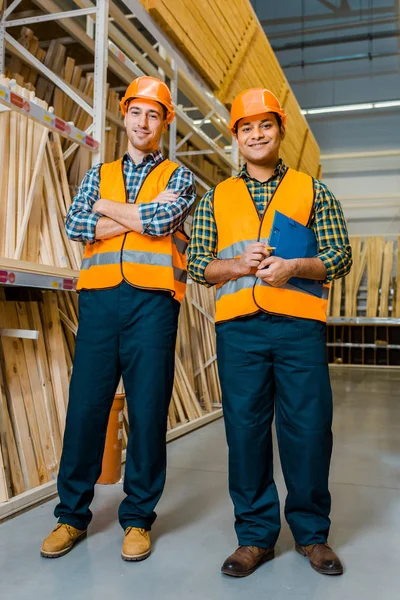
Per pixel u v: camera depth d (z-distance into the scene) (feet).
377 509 9.53
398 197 42.68
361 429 16.72
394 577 6.83
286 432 6.93
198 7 16.55
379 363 40.50
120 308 7.24
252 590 6.40
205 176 25.70
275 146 7.09
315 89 44.73
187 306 18.44
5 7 13.64
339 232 7.08
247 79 21.70
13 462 9.37
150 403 7.27
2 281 8.39
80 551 7.42
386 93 43.45
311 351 6.83
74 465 7.39
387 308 39.40
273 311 6.72
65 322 11.72
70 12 12.19
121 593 6.30
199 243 7.48
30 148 10.50
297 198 7.03
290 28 45.29
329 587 6.50
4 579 6.61
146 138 7.73
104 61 11.87
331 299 40.98
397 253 39.88
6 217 9.89
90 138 11.21
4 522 8.44
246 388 6.91
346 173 44.24
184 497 9.98
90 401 7.37
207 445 14.25
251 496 6.97
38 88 15.20
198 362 18.51
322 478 6.88
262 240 6.91
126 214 7.22
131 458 7.42
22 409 9.81
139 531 7.36
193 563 7.14
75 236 7.52
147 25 13.82
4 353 9.77
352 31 44.14
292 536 8.01
